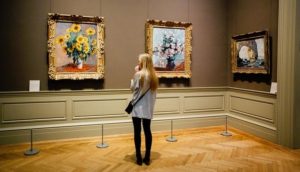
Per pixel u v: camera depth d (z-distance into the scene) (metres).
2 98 4.41
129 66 5.08
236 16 5.47
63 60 4.63
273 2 4.54
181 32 5.33
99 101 4.92
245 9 5.21
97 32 4.78
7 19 4.36
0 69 4.37
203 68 5.62
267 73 4.61
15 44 4.42
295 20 4.05
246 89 5.21
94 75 4.78
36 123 4.61
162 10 5.25
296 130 4.21
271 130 4.59
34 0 4.48
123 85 5.06
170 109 5.40
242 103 5.37
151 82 3.50
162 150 4.16
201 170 3.39
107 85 4.96
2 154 4.00
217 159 3.78
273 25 4.55
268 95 4.67
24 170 3.39
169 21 5.20
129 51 5.07
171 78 5.39
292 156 3.90
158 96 5.30
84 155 3.95
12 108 4.47
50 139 4.68
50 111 4.66
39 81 4.57
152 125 5.26
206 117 5.65
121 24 4.99
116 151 4.12
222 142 4.59
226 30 5.77
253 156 3.90
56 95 4.67
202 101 5.64
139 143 3.57
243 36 5.16
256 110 4.98
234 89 5.58
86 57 4.75
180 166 3.52
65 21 4.61
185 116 5.52
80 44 4.70
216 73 5.73
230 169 3.43
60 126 4.70
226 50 5.79
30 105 4.56
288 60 4.18
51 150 4.18
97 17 4.74
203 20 5.57
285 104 4.28
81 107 4.83
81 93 4.80
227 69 5.82
